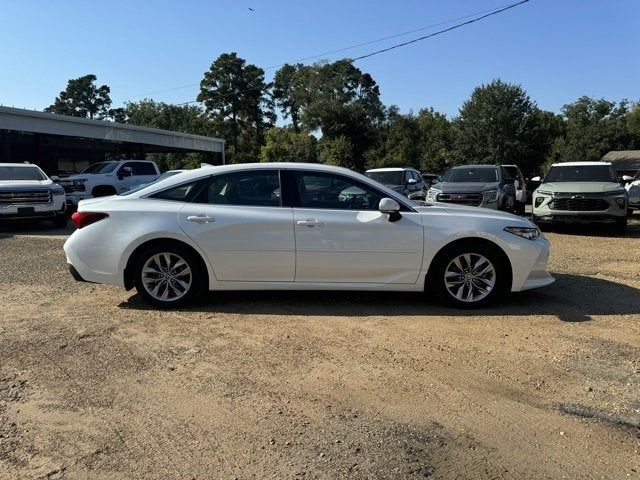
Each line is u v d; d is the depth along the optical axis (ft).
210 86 288.71
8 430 11.20
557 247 34.96
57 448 10.55
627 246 35.40
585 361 14.79
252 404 12.33
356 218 19.22
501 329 17.42
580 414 11.92
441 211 19.92
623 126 220.84
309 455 10.29
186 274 19.62
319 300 20.72
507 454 10.36
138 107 304.71
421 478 9.58
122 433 11.10
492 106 169.99
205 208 19.48
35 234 43.78
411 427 11.34
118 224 19.34
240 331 17.21
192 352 15.44
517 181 64.28
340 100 244.83
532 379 13.66
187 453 10.37
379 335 16.83
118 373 14.01
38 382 13.46
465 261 19.58
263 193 19.72
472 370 14.19
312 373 13.99
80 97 355.97
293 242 19.16
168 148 130.21
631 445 10.68
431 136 214.28
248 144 291.79
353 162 207.92
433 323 18.01
